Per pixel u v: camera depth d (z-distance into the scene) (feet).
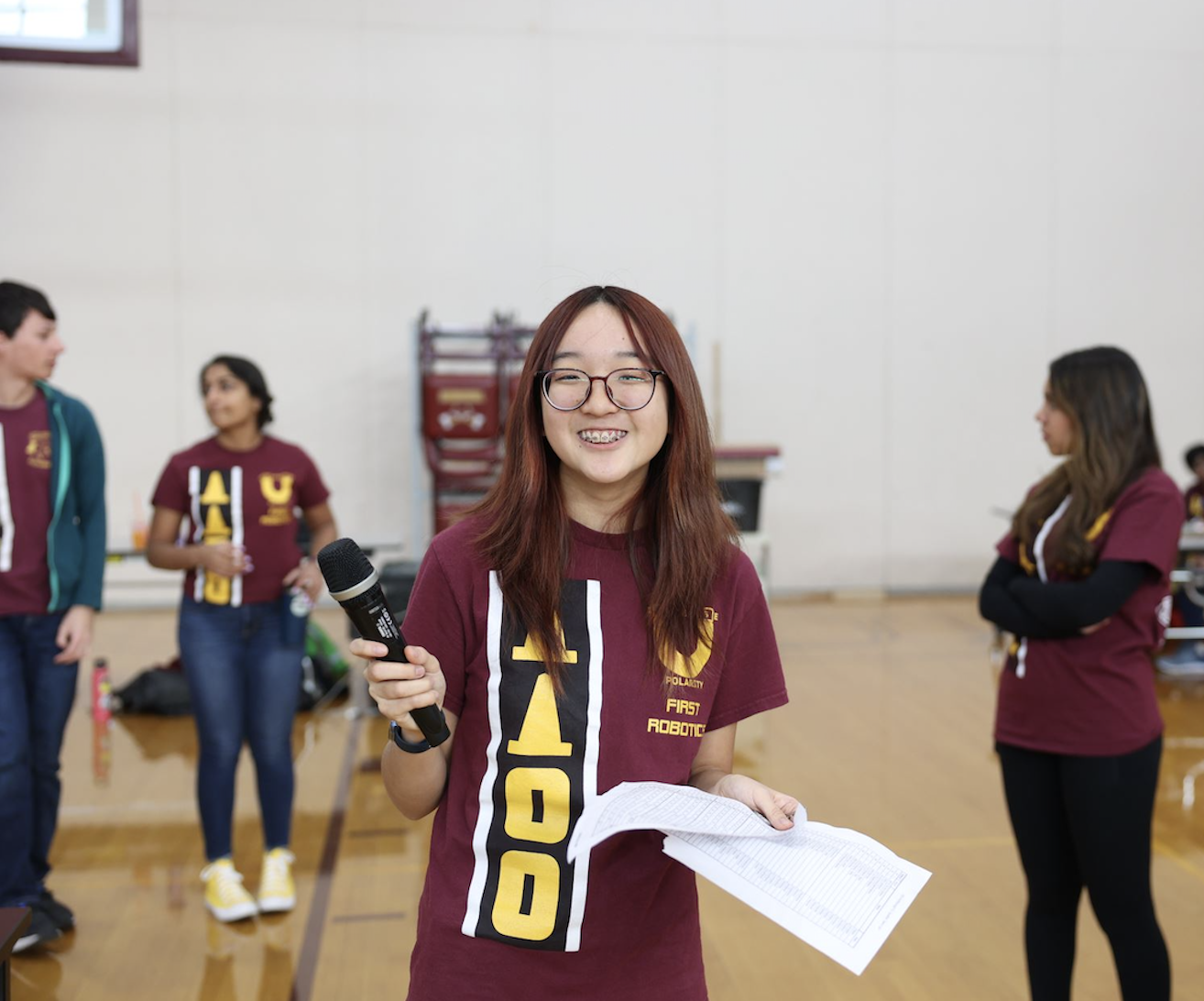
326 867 11.19
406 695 3.72
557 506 4.16
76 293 25.04
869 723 16.26
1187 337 27.89
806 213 26.86
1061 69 27.09
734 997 8.54
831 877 3.83
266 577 10.07
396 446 26.27
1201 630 19.61
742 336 26.94
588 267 26.43
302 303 25.75
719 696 4.41
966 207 27.20
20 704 8.95
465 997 4.00
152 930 9.72
